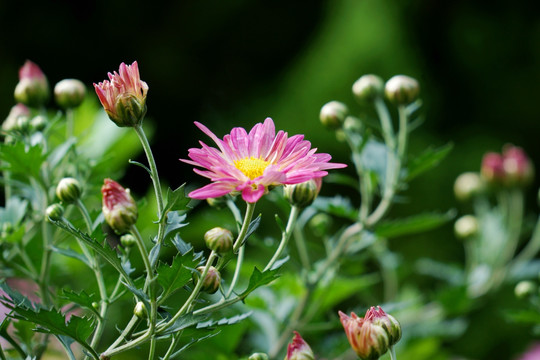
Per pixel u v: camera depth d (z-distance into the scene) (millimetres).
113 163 1040
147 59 3041
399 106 994
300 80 2684
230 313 964
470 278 1231
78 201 861
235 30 3195
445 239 2500
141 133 813
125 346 810
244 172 805
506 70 2941
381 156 1009
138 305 810
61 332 810
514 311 1009
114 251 810
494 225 1263
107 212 809
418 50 2744
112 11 3016
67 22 2967
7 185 937
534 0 2975
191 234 1063
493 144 2783
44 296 897
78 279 990
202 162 796
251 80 3166
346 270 1022
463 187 1337
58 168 967
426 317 1170
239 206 1709
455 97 2945
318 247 1029
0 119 2725
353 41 2641
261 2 3186
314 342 1025
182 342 988
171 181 2971
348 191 2541
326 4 3035
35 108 982
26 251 929
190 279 808
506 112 2908
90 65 3027
